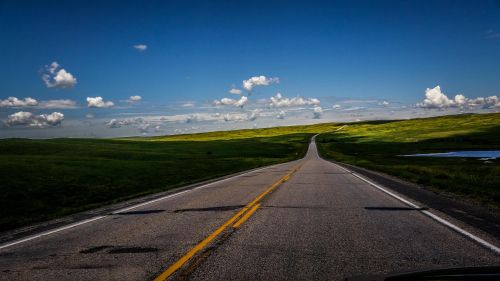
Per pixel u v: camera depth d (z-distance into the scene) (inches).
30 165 1204.5
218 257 230.7
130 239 292.8
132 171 1211.2
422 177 793.6
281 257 227.5
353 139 5846.5
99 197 720.3
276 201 489.7
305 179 852.0
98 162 1455.5
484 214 361.7
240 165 1688.0
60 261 236.4
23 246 289.0
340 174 1011.3
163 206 486.6
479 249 236.1
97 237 307.7
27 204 620.7
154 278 195.5
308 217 367.2
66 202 661.3
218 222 351.3
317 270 200.8
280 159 2527.1
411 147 4067.4
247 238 281.0
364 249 243.1
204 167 1491.1
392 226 316.2
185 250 250.8
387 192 577.0
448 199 474.3
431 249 239.1
